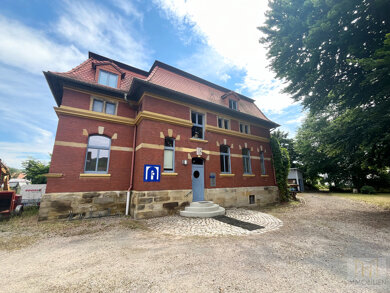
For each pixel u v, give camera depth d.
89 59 10.26
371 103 8.61
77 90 8.62
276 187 13.66
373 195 17.84
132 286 2.75
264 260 3.66
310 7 7.67
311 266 3.39
